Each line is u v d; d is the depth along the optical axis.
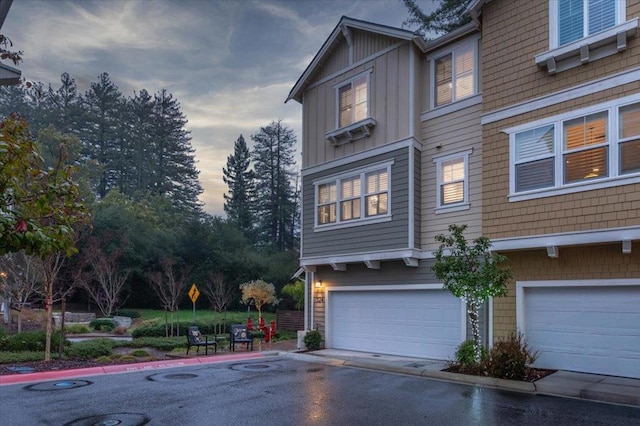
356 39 14.23
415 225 12.40
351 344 14.16
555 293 10.10
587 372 9.55
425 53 12.99
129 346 14.88
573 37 9.78
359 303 14.07
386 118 13.20
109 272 24.34
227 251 32.56
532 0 10.45
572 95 9.69
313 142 15.32
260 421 6.51
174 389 8.71
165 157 56.91
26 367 10.78
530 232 9.97
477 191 11.57
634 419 6.60
